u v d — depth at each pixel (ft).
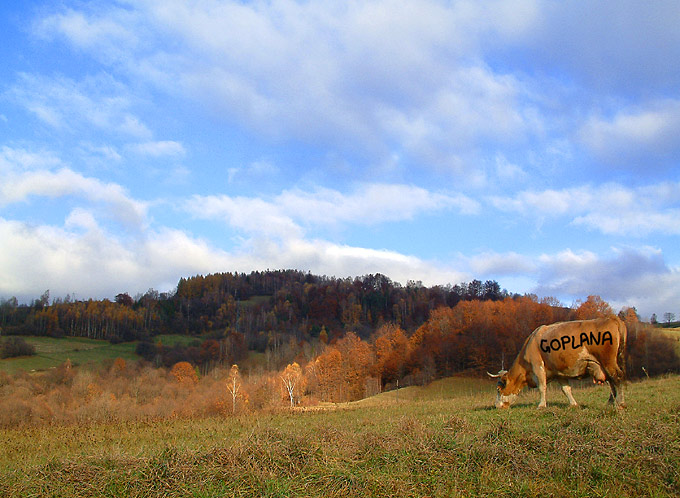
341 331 431.02
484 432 36.45
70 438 58.03
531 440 33.60
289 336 394.73
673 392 58.80
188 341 384.88
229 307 489.26
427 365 228.63
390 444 34.81
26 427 81.46
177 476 30.91
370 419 55.88
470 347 224.33
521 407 55.47
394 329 347.77
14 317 374.02
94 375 218.79
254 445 34.35
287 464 32.24
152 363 284.82
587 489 27.20
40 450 49.75
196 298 516.32
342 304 481.87
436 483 28.96
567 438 33.14
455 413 54.44
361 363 272.31
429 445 34.24
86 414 123.34
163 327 421.59
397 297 503.20
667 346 172.86
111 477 31.65
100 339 361.30
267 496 27.86
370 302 511.40
